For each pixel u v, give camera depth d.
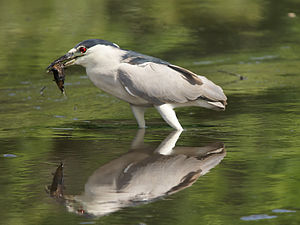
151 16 26.83
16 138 11.60
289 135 11.41
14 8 28.66
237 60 19.97
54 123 12.99
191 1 30.52
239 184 8.63
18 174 9.21
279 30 24.27
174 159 9.96
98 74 12.20
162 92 12.09
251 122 12.56
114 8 28.70
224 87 16.48
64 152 10.45
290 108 13.80
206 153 10.28
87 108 14.63
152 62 12.28
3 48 21.34
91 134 11.88
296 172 9.12
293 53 20.88
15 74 18.41
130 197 8.16
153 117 13.56
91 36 23.00
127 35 23.25
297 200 7.95
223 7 28.73
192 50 21.20
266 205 7.81
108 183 8.75
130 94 12.02
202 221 7.30
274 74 17.97
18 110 14.43
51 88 16.94
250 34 23.66
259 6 28.70
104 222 7.31
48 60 19.80
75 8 28.62
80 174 9.16
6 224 7.28
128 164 9.65
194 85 12.29
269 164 9.57
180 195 8.24
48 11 27.92
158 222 7.29
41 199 8.14
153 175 9.09
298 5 28.66
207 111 13.83
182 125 12.55
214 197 8.12
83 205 7.88
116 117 13.62
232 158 9.97
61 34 23.36
